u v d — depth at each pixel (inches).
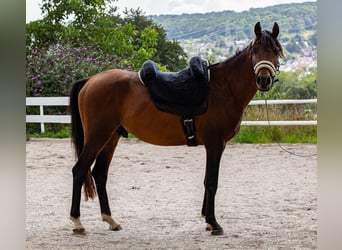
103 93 205.3
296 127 520.4
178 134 205.2
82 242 191.5
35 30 799.1
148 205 260.8
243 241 190.9
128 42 826.8
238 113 203.5
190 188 307.3
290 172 357.4
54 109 638.5
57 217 235.5
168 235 201.9
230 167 381.4
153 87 203.6
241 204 259.6
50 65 656.4
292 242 188.1
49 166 396.8
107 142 209.3
